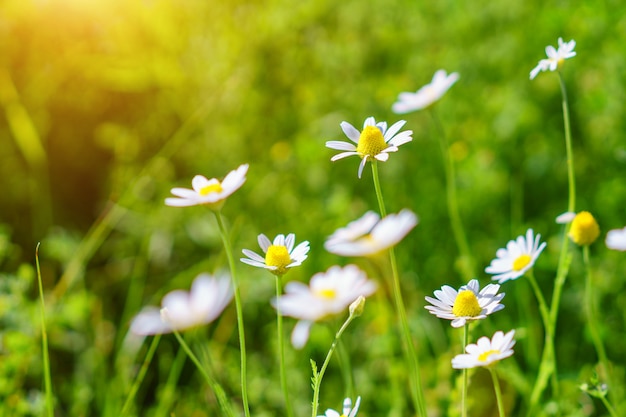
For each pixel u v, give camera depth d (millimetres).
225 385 510
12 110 683
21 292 509
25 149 675
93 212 713
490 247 604
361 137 381
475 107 685
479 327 505
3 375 472
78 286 596
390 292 561
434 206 633
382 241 379
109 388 504
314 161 665
